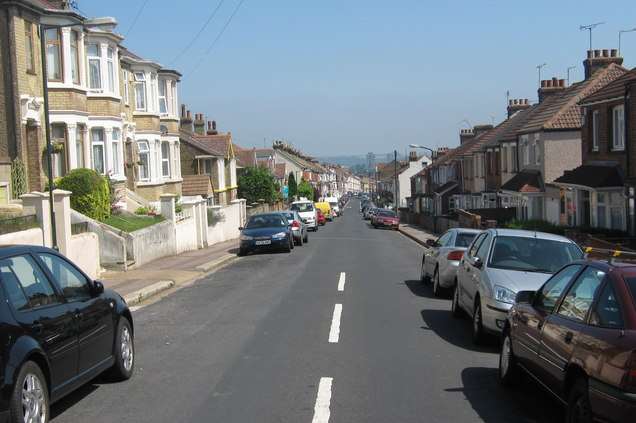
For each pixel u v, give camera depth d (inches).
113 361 312.0
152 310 548.4
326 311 523.8
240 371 338.3
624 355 194.5
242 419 262.7
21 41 900.0
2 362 215.2
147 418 265.9
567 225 1111.6
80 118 996.6
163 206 1054.4
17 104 888.9
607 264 241.1
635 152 894.4
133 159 1318.9
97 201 890.1
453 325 468.4
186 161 1989.4
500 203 1715.1
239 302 576.7
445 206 2432.3
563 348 236.7
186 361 362.3
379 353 378.6
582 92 1347.2
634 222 902.4
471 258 461.4
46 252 281.7
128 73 1346.0
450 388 308.8
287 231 1119.6
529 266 411.8
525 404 284.8
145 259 898.7
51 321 250.7
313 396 293.3
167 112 1573.6
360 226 2522.1
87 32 1071.0
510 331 308.7
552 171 1307.8
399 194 4471.0
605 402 196.9
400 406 279.9
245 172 2519.7
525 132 1412.4
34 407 231.0
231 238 1563.7
